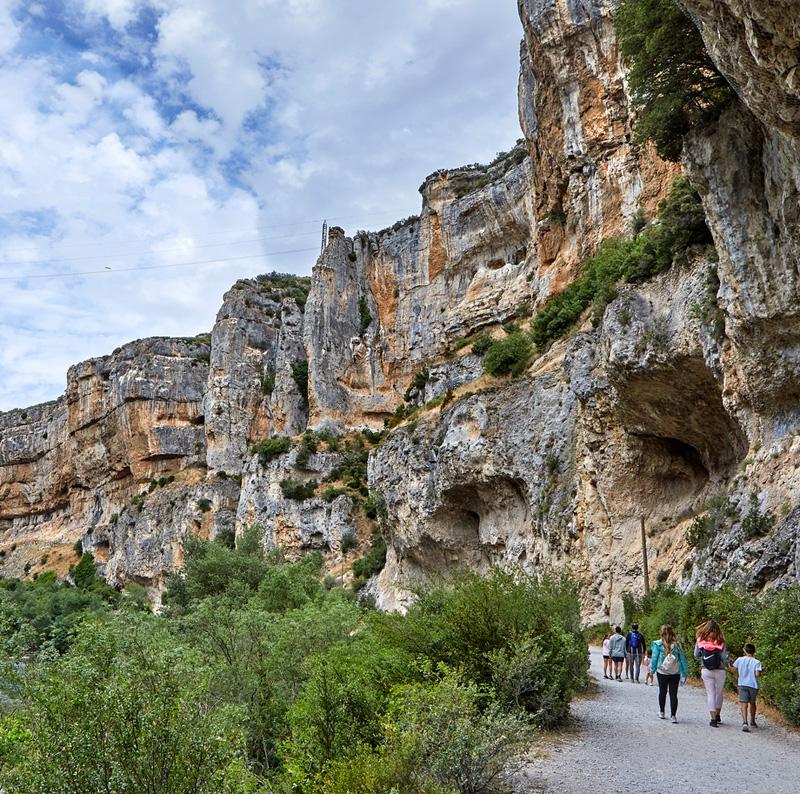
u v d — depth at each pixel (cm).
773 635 1323
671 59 2150
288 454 7256
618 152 4156
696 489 2759
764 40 1355
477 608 1182
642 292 2712
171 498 8750
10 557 11788
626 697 1459
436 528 4359
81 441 11325
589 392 3092
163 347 10394
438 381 6259
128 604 2025
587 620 2897
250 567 4344
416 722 821
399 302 7975
